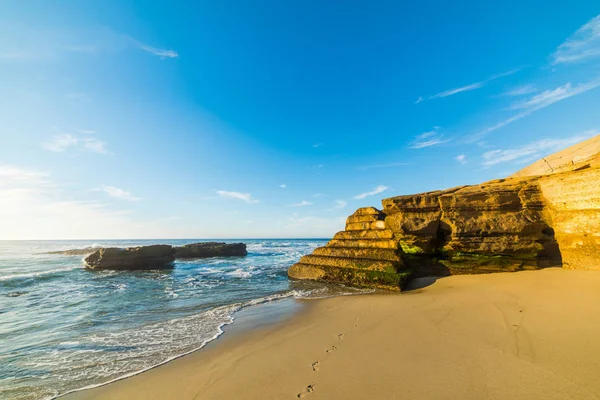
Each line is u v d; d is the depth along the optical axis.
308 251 57.28
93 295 15.19
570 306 8.12
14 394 5.20
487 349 5.90
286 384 5.01
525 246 13.84
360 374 5.20
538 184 14.52
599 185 11.55
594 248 11.76
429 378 4.88
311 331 8.02
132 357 6.71
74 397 5.03
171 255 33.69
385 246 16.36
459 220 15.21
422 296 11.61
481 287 11.80
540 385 4.41
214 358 6.45
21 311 11.80
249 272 25.03
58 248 76.31
